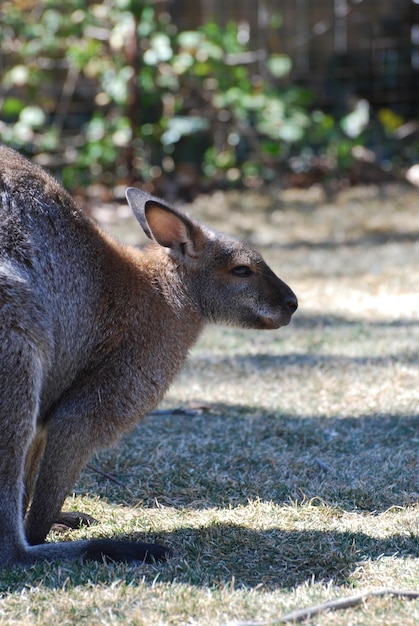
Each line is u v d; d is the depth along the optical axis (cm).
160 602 662
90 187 2331
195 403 1139
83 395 765
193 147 2380
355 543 773
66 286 763
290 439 1040
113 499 892
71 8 2302
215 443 1020
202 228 875
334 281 1694
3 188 752
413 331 1407
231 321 883
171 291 830
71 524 828
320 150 2478
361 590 690
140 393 785
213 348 1373
